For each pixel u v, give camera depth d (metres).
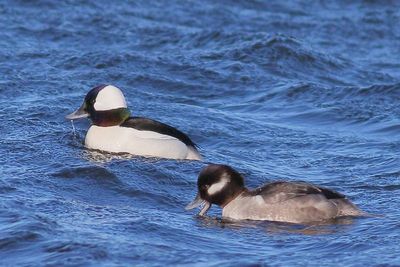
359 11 32.06
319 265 12.43
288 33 29.39
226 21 30.03
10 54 24.75
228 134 19.56
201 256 12.66
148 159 17.05
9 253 12.65
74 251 12.62
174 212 14.63
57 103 20.64
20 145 17.31
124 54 24.98
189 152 17.44
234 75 24.30
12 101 20.83
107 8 29.86
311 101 22.56
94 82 22.95
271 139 19.41
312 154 18.44
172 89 23.30
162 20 29.53
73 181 15.56
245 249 12.96
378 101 22.52
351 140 19.45
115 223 13.75
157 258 12.55
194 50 26.42
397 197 15.45
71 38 26.91
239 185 14.31
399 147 18.86
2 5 29.12
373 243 13.16
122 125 17.52
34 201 14.48
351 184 16.23
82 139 18.08
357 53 28.16
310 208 13.96
